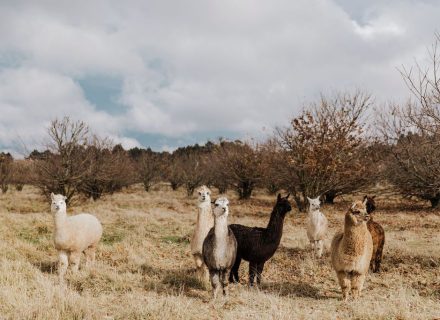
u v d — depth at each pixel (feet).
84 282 24.54
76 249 26.43
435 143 28.02
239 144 95.09
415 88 24.53
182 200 87.71
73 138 66.18
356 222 21.56
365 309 20.36
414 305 21.31
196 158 119.75
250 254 25.39
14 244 32.17
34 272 25.23
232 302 21.91
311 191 61.11
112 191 87.61
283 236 41.34
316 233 33.24
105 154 77.20
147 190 115.14
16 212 60.64
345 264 22.12
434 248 34.86
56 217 25.49
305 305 21.77
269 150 82.43
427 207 69.41
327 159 58.08
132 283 24.85
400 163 50.65
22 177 100.48
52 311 18.53
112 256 32.01
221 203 21.65
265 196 97.81
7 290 20.42
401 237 40.91
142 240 37.58
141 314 18.94
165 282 25.72
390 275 27.89
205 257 22.26
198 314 19.75
